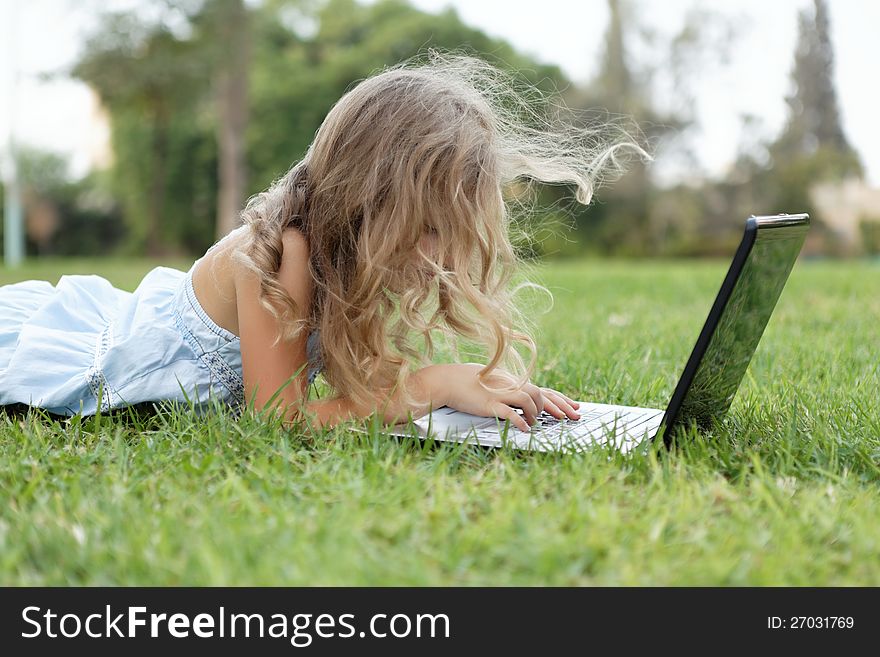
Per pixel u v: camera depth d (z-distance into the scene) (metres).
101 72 25.45
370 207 2.51
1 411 2.76
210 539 1.63
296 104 30.55
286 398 2.50
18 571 1.58
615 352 4.24
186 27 25.84
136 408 2.76
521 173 2.92
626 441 2.39
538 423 2.58
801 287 8.28
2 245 32.66
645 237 29.50
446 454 2.21
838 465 2.23
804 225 2.43
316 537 1.65
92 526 1.71
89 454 2.21
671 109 29.81
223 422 2.41
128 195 33.06
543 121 3.36
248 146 30.70
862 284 8.48
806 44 29.52
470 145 2.57
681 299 7.66
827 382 3.23
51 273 13.59
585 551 1.61
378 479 2.00
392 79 2.66
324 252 2.56
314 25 31.58
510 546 1.60
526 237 3.47
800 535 1.73
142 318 2.80
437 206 2.54
